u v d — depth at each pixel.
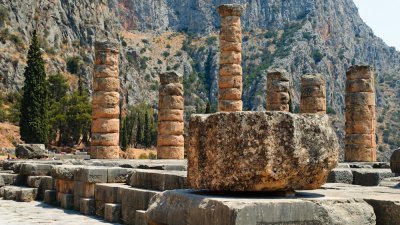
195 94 190.12
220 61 34.44
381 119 189.75
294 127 8.09
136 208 15.97
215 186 8.31
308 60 189.00
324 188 11.28
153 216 8.98
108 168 19.14
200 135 8.66
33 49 72.56
